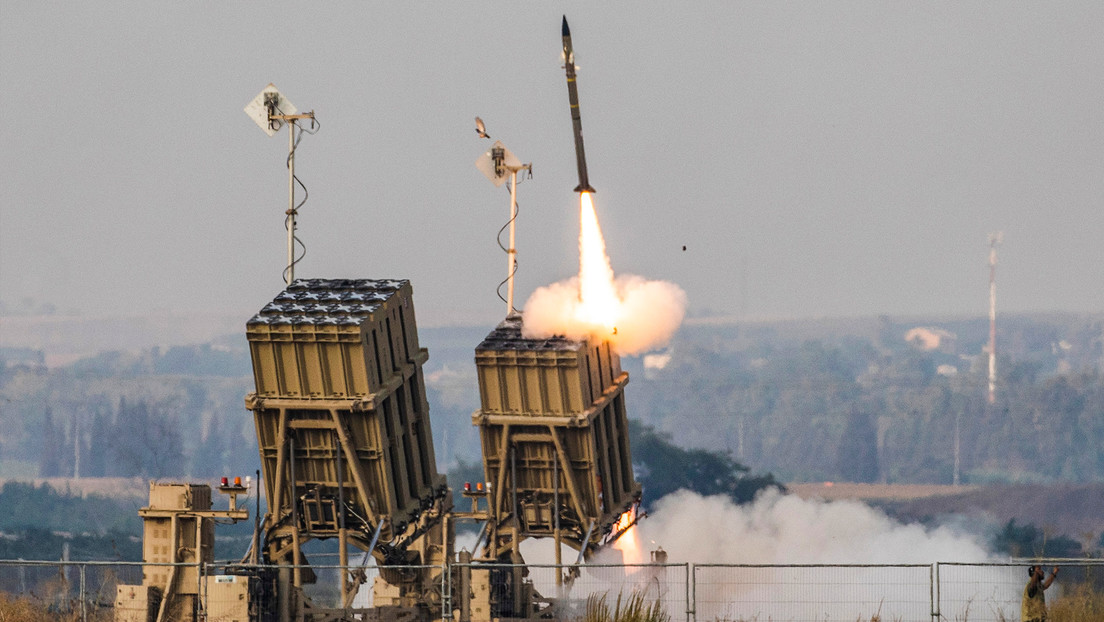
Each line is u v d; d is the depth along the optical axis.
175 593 127.44
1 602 128.25
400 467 133.88
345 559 129.75
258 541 127.94
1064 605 128.50
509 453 139.00
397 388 134.25
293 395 129.00
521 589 132.38
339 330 126.94
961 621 130.00
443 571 123.69
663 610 124.62
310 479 132.00
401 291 136.25
